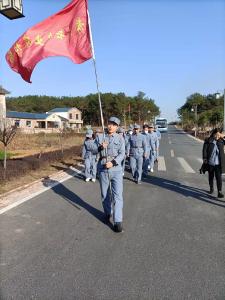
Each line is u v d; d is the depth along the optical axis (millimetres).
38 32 6609
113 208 6078
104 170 6316
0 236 5648
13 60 6684
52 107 101000
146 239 5625
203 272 4441
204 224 6512
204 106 115250
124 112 78438
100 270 4449
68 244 5340
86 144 10961
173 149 26375
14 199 8188
